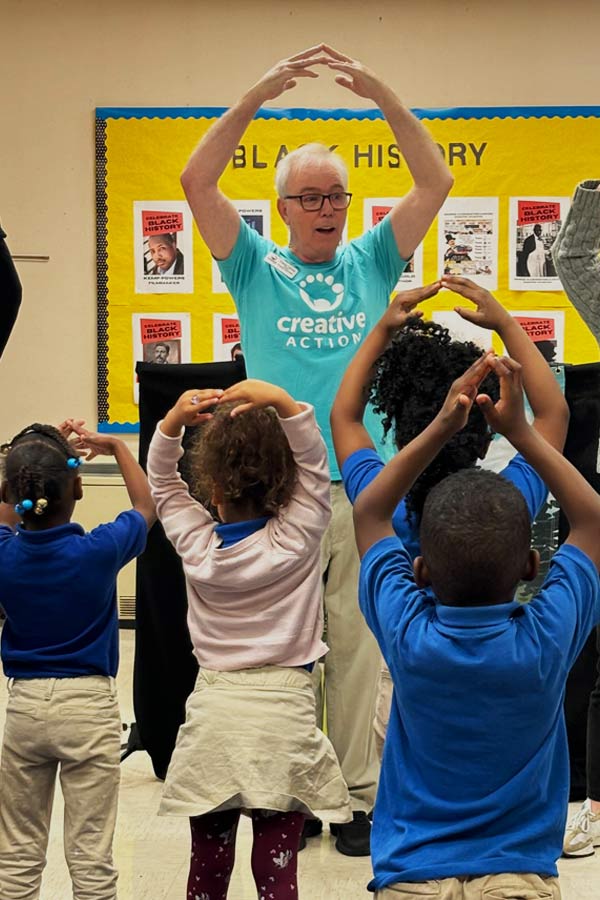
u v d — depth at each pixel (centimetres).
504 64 511
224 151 267
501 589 140
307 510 188
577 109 509
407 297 184
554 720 143
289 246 282
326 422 268
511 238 514
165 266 523
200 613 191
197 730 184
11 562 213
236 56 517
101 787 216
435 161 271
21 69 521
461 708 138
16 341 532
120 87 520
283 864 186
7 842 217
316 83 513
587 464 303
